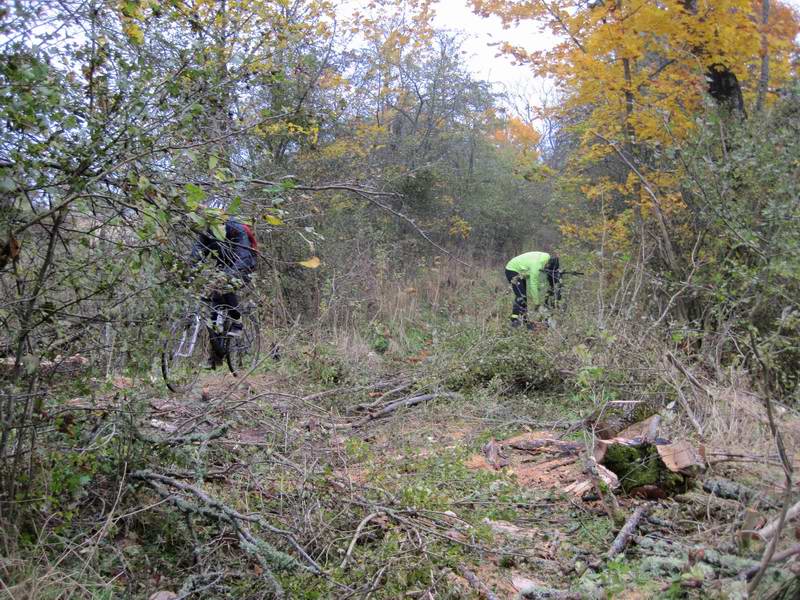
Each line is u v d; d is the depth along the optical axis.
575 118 11.57
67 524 3.52
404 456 5.40
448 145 18.42
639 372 6.39
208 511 3.60
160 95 3.73
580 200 13.21
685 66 9.45
